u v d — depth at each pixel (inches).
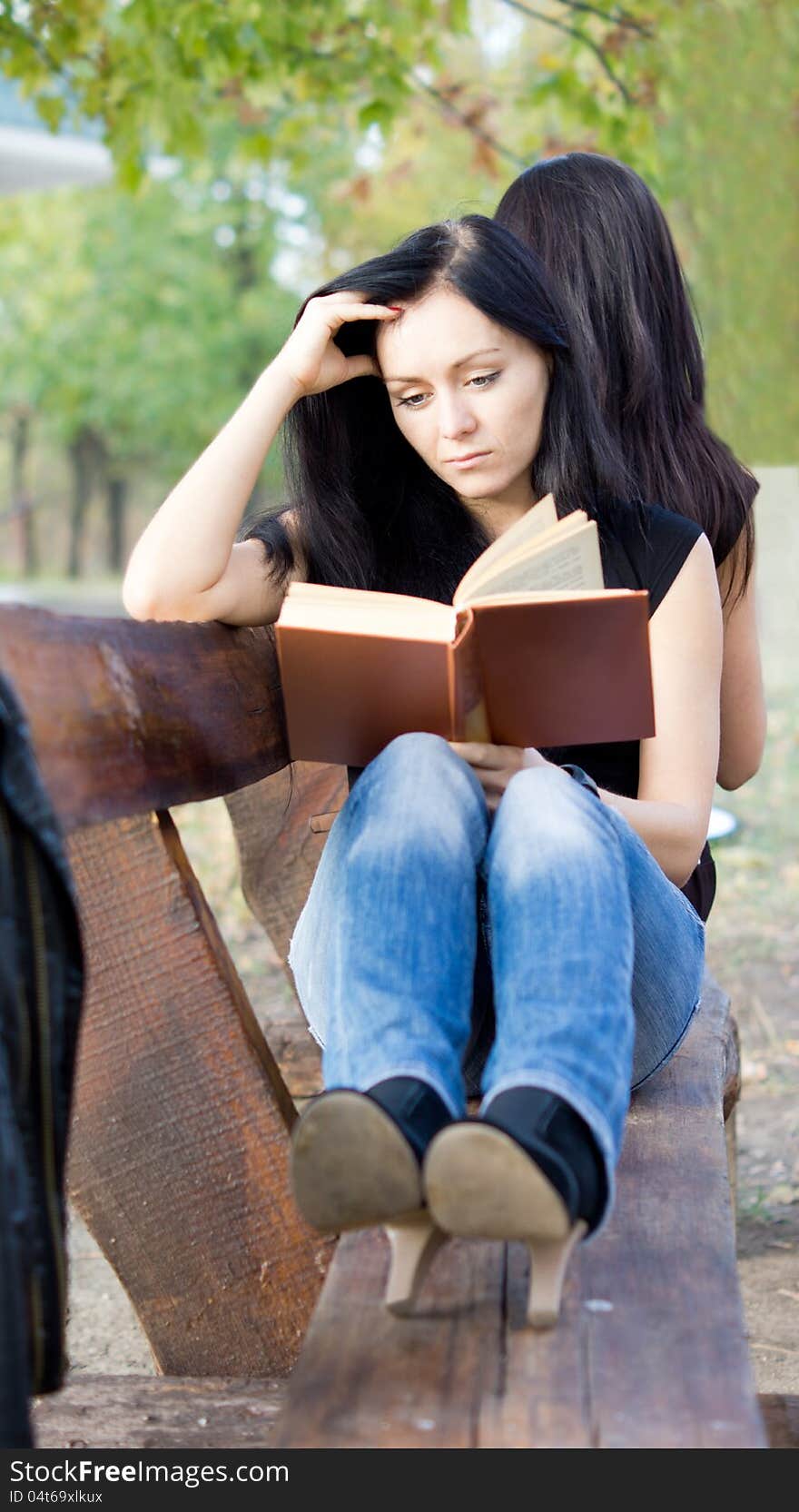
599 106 313.4
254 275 1675.7
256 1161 114.7
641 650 99.5
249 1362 116.5
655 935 104.8
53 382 1673.2
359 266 118.5
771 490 478.9
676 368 143.9
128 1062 115.8
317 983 105.7
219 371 1653.5
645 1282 84.0
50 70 293.0
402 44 310.0
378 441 128.8
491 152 362.0
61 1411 101.2
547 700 102.2
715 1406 71.9
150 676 94.7
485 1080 83.7
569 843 88.0
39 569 2402.8
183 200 1589.6
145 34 287.6
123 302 1633.9
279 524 129.7
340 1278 86.6
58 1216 72.7
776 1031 254.2
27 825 69.7
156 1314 117.6
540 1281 78.7
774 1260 177.9
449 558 130.0
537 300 117.0
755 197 339.9
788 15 318.0
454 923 87.9
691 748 117.3
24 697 77.4
